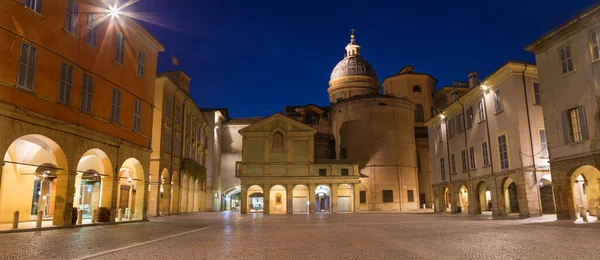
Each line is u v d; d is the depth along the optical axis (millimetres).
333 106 68875
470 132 38719
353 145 63719
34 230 19656
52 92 20859
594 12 22391
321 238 16219
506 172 32062
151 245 13867
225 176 67938
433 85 76500
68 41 22219
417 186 63812
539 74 26797
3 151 17781
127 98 28234
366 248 12711
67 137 21922
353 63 76812
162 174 41719
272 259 10516
